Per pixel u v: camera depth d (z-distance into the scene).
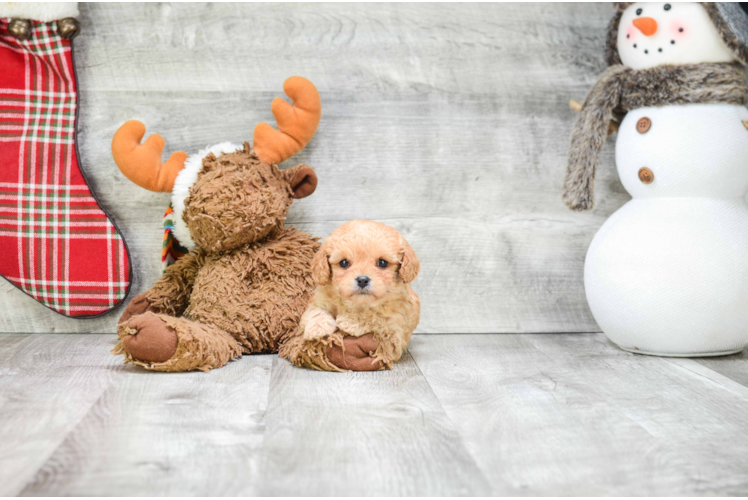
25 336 1.50
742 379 1.22
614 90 1.43
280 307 1.34
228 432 0.91
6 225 1.46
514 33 1.64
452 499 0.73
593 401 1.08
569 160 1.49
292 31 1.58
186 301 1.44
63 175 1.48
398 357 1.29
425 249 1.63
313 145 1.58
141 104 1.54
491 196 1.64
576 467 0.82
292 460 0.82
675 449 0.88
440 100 1.62
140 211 1.55
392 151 1.61
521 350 1.45
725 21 1.30
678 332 1.33
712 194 1.36
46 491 0.73
